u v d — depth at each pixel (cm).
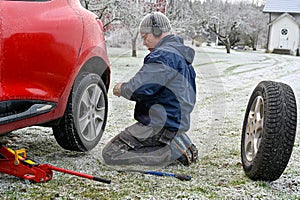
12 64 257
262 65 1836
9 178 287
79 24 320
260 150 289
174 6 1816
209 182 300
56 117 304
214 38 4359
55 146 374
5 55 253
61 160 335
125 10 1467
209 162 349
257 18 4719
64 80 300
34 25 273
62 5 314
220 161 352
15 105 262
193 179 305
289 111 285
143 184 290
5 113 257
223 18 3894
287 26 4388
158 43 340
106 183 286
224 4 4034
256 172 296
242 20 4278
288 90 301
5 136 393
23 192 266
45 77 282
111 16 1502
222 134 451
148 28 340
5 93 254
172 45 333
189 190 282
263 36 5041
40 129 432
